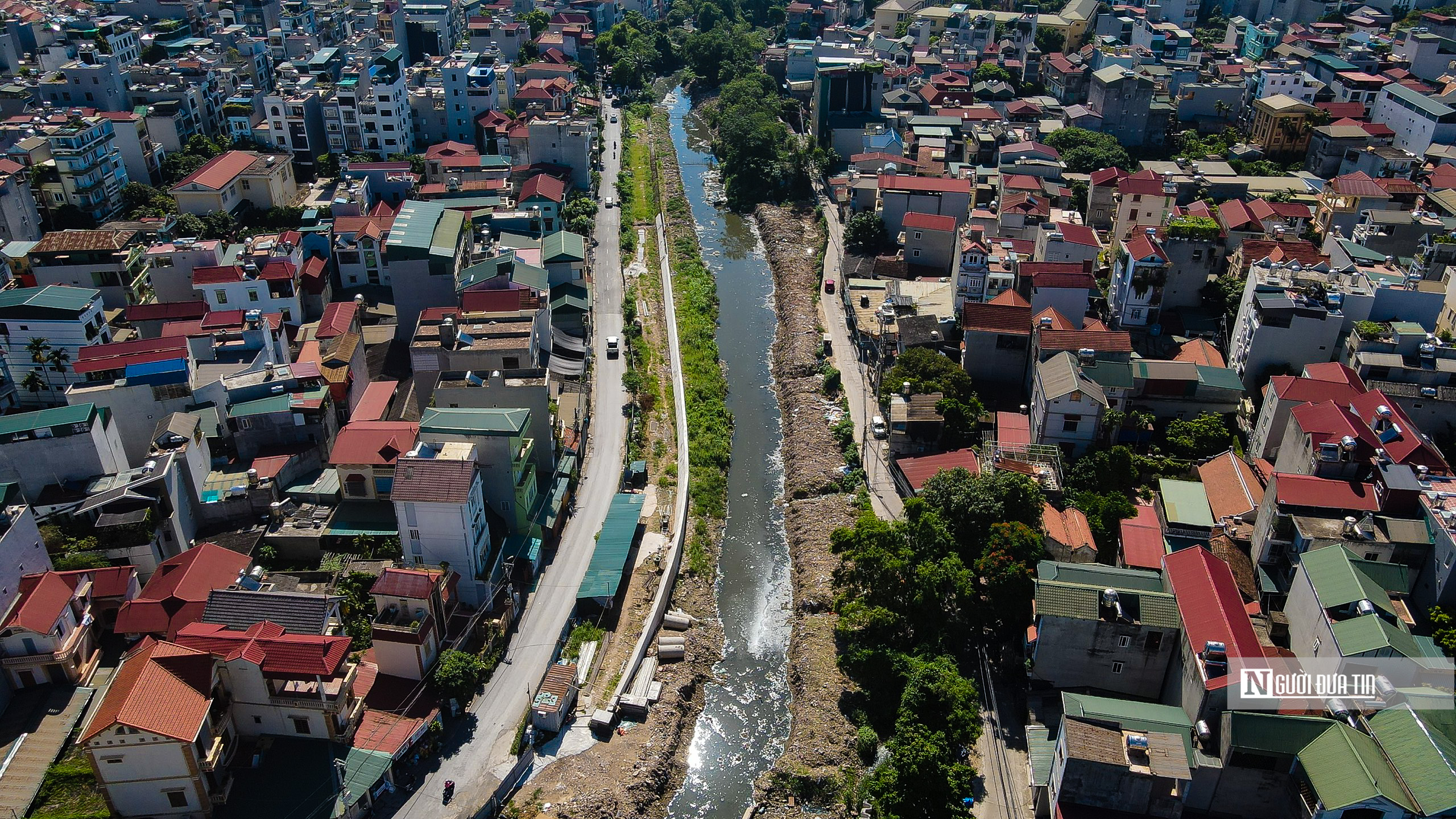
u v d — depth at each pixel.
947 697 77.31
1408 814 61.78
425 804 74.12
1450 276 113.62
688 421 123.75
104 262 129.62
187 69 196.62
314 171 185.62
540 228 152.62
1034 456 103.50
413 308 130.38
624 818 74.81
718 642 94.38
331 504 98.38
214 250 131.00
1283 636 82.06
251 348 111.31
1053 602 78.88
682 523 103.38
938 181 161.25
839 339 141.00
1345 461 87.38
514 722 81.62
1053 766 72.81
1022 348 117.62
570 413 117.19
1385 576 77.88
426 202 142.62
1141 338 124.00
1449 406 98.25
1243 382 113.00
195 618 80.38
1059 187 162.75
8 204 138.75
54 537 86.62
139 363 102.31
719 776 81.19
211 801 70.88
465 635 87.00
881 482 110.81
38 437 90.50
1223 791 69.06
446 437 94.62
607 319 144.88
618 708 83.56
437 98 198.75
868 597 89.44
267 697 73.94
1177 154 192.25
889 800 73.44
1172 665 77.81
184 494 93.62
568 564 99.31
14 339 110.81
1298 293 110.38
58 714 76.62
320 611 79.06
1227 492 95.88
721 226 190.12
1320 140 179.12
